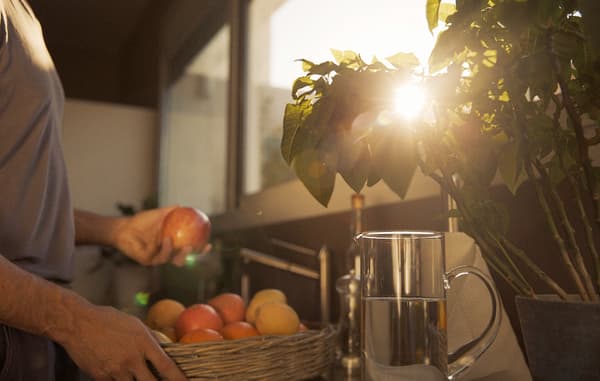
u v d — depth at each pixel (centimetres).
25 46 89
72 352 68
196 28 312
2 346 76
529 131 53
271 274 162
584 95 51
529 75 49
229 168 248
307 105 60
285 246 156
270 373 79
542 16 44
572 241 54
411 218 112
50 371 84
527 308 54
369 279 57
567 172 53
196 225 121
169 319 98
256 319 92
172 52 342
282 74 204
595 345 48
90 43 469
